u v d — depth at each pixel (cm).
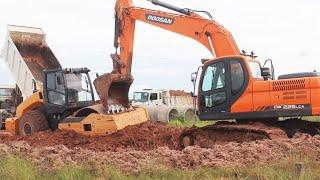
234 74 1391
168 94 2988
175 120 2767
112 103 1703
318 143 1163
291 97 1316
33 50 2395
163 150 1147
